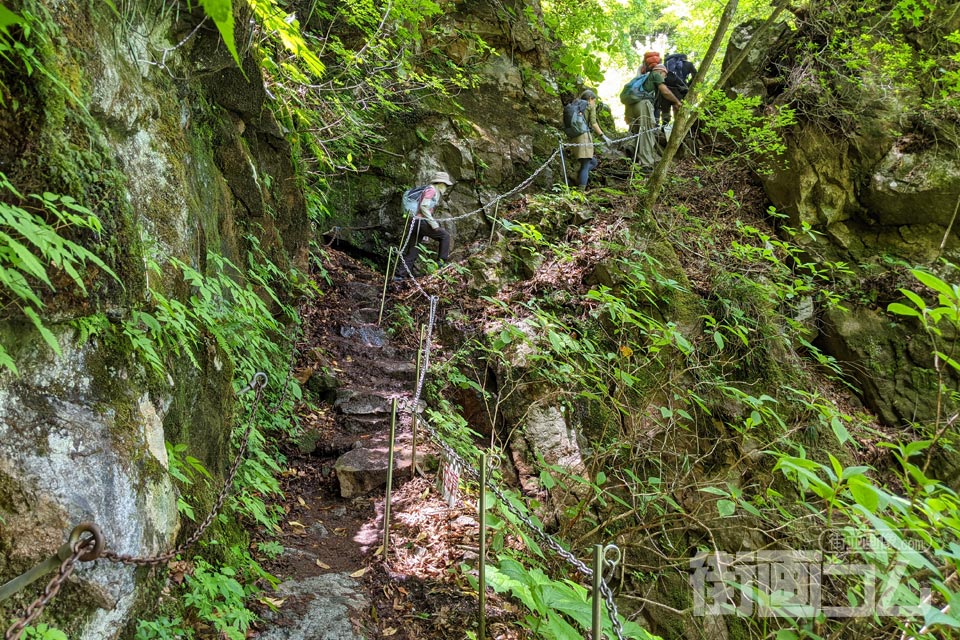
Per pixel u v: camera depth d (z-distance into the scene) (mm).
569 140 10109
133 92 2922
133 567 2256
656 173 7621
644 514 5070
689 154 10438
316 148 6754
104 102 2627
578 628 3418
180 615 2920
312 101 6680
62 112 2150
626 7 12906
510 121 9906
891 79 8453
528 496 5578
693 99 7277
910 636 2572
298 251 6430
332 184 8578
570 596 2414
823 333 7941
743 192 9188
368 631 3480
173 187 3318
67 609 2059
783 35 9539
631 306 6660
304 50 3883
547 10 10445
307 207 6934
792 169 8531
